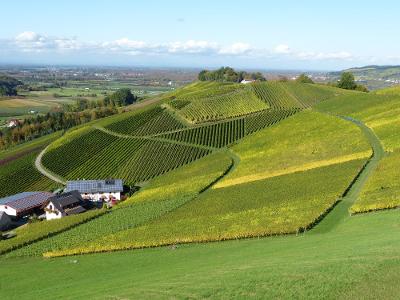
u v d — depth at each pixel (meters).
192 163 128.88
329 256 41.47
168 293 37.72
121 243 65.81
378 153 89.06
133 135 163.00
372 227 51.66
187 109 188.38
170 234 65.94
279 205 69.06
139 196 105.94
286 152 109.81
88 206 112.81
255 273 39.44
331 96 193.50
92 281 50.47
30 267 63.66
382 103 140.00
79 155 150.00
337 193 67.75
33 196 115.25
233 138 146.75
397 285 32.38
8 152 177.75
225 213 72.06
